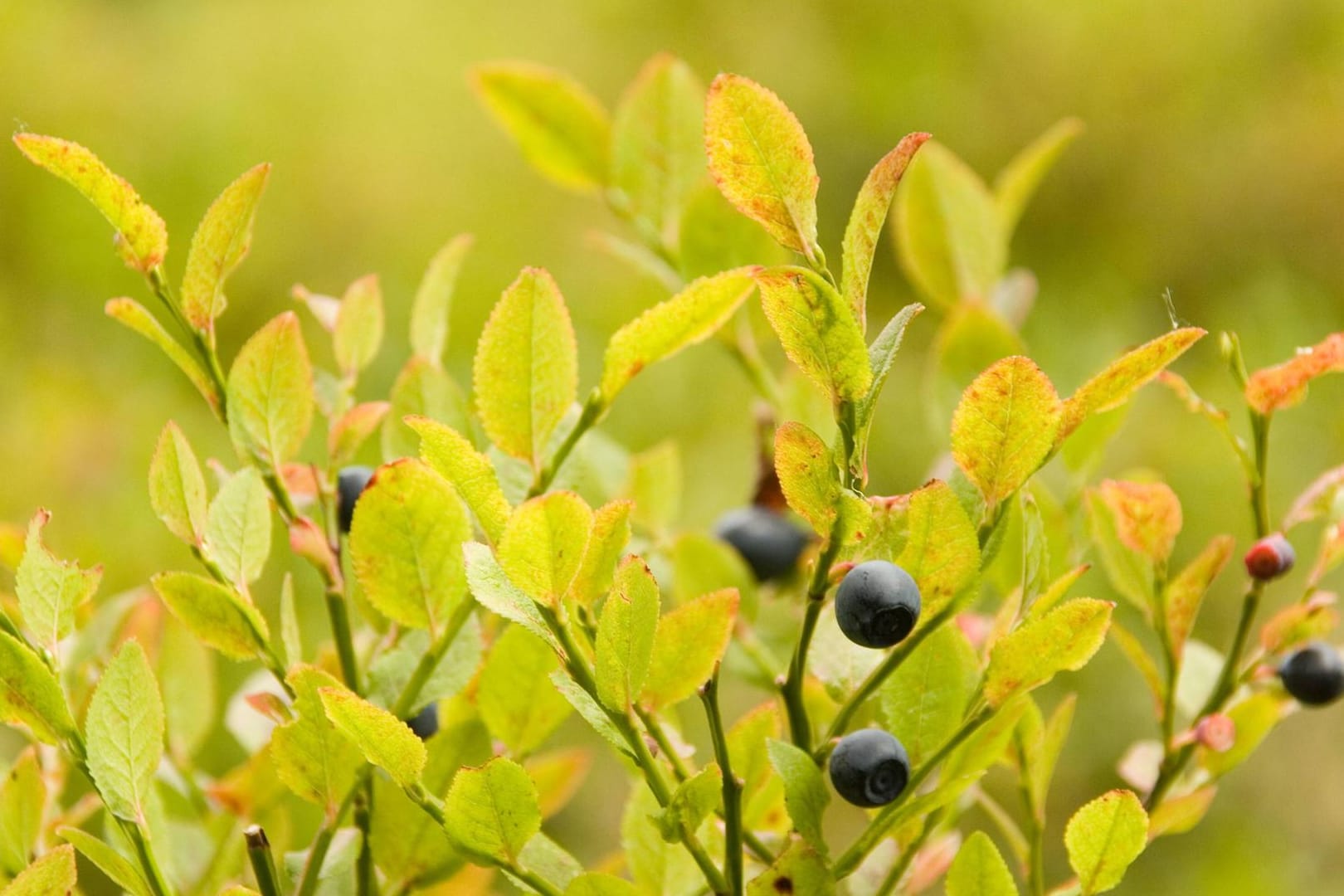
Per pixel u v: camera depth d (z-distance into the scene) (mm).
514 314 532
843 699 533
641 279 1609
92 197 532
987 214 640
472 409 562
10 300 1677
